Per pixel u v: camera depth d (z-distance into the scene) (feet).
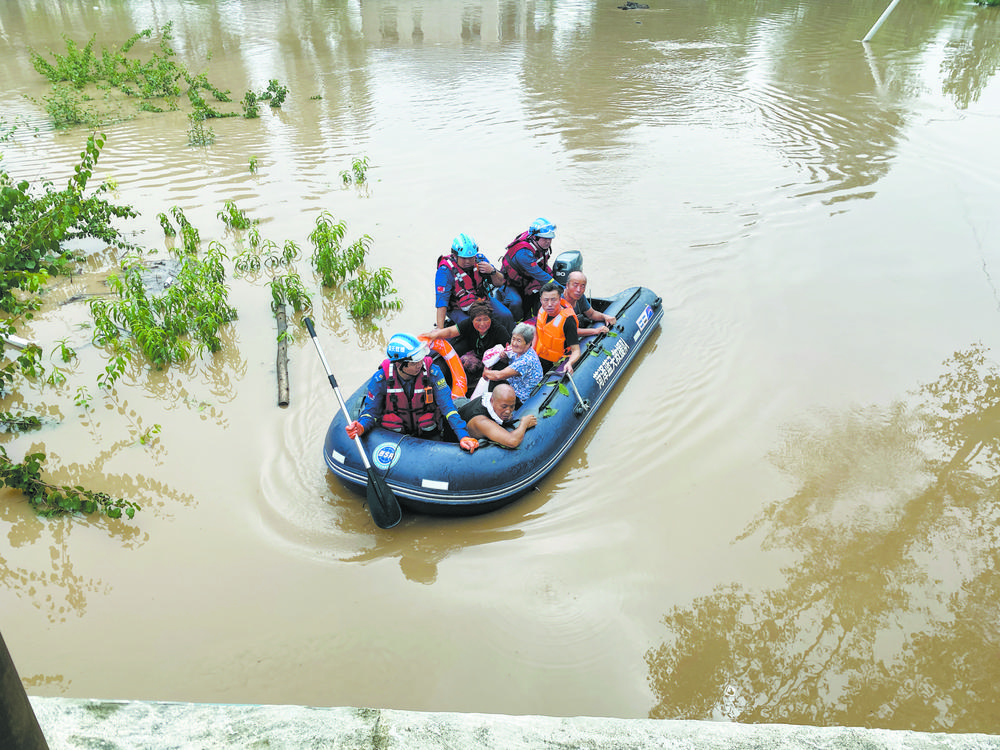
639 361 24.85
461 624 15.57
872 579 16.55
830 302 28.27
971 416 21.91
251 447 20.97
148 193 38.81
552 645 15.07
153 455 20.66
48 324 27.48
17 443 21.08
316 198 38.04
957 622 15.51
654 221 35.06
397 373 18.15
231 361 25.11
